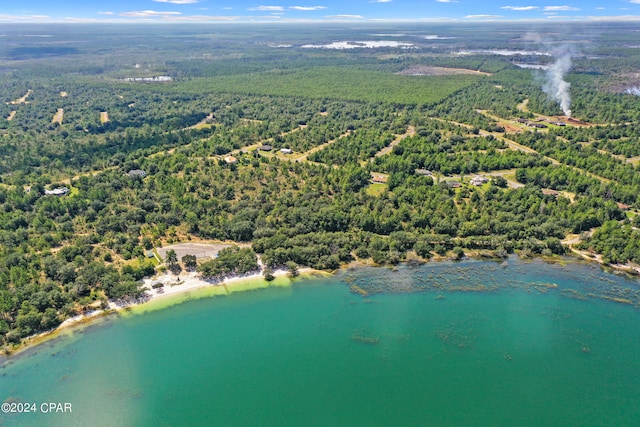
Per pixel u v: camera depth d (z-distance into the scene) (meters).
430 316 152.12
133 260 174.50
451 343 141.00
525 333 144.75
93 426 113.50
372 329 146.12
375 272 175.00
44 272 162.38
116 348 136.25
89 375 126.94
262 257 173.75
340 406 120.75
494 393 124.75
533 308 155.88
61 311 146.88
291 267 171.50
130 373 128.12
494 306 156.88
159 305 153.75
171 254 171.75
